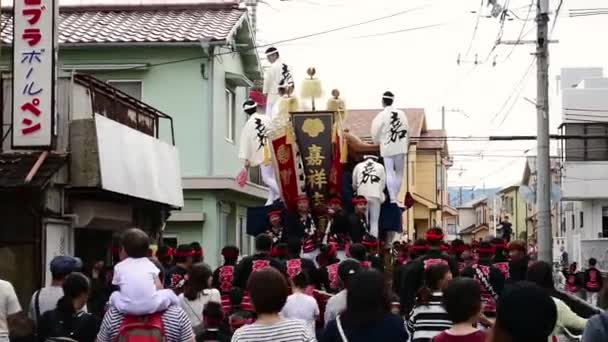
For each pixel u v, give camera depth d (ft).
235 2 84.23
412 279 32.78
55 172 43.14
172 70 77.30
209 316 29.84
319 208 51.80
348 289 19.26
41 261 43.11
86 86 47.85
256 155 54.80
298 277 30.89
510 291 12.98
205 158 77.20
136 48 76.69
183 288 33.01
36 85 43.42
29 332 26.27
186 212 77.36
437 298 26.43
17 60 43.52
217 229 77.71
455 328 19.06
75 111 46.37
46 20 43.52
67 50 76.28
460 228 320.50
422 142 173.06
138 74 77.30
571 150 136.77
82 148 45.32
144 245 24.07
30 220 43.32
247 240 90.17
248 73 90.33
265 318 19.44
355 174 52.70
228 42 76.18
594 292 81.87
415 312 26.76
